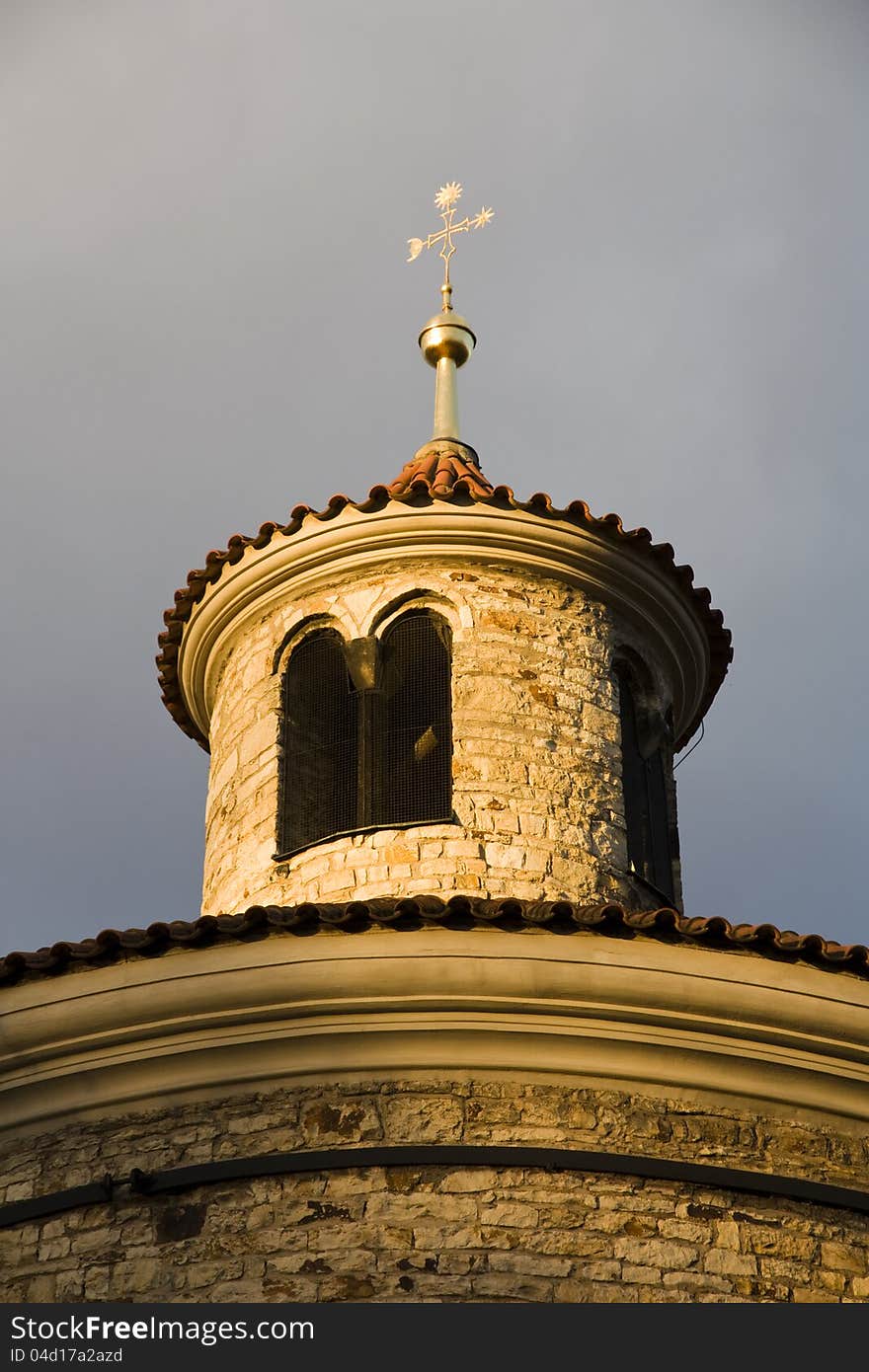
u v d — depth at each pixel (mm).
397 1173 37125
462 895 38312
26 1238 37719
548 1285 36125
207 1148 37781
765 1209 37719
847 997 38438
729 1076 38625
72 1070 38625
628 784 45344
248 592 46781
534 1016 38031
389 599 45500
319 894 42750
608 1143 37719
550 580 46312
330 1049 38156
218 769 46719
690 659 48312
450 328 53969
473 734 44000
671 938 38125
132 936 38438
